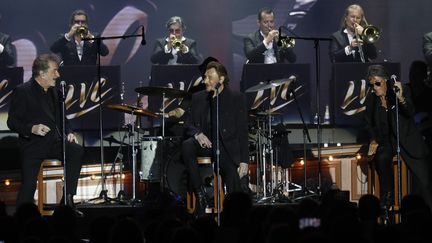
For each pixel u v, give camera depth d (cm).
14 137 3638
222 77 3105
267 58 3944
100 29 4412
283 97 3728
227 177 3083
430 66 3866
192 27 4462
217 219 2834
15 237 1883
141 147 3453
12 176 3541
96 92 3697
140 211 2964
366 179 3669
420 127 3378
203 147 3045
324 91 4438
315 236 1592
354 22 3906
